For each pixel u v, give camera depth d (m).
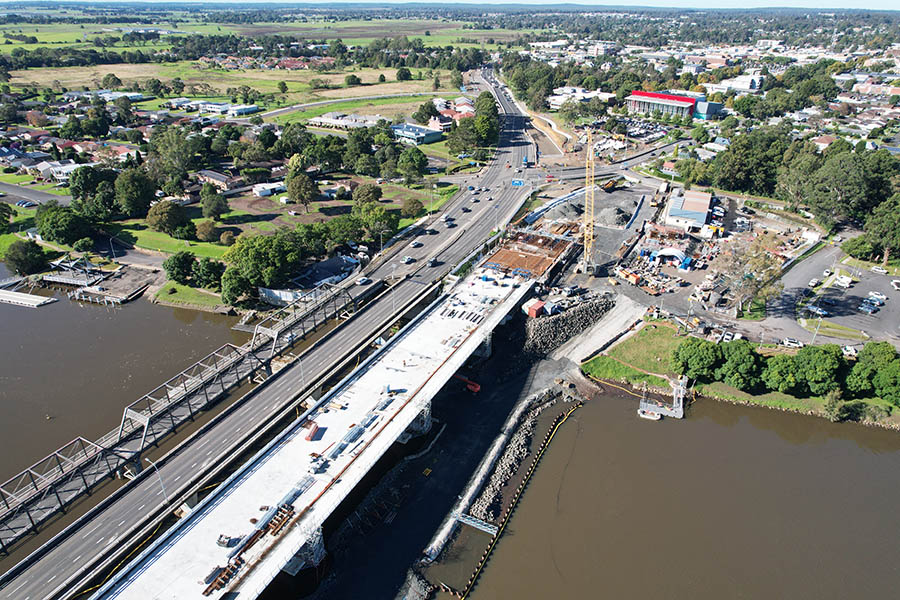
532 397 149.38
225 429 130.38
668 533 113.12
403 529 112.44
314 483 108.06
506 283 182.75
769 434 140.25
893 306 178.50
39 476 113.19
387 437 119.50
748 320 171.50
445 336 155.50
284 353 161.88
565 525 114.50
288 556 94.19
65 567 99.44
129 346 169.00
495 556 107.81
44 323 181.75
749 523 115.88
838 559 108.69
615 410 147.38
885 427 141.12
